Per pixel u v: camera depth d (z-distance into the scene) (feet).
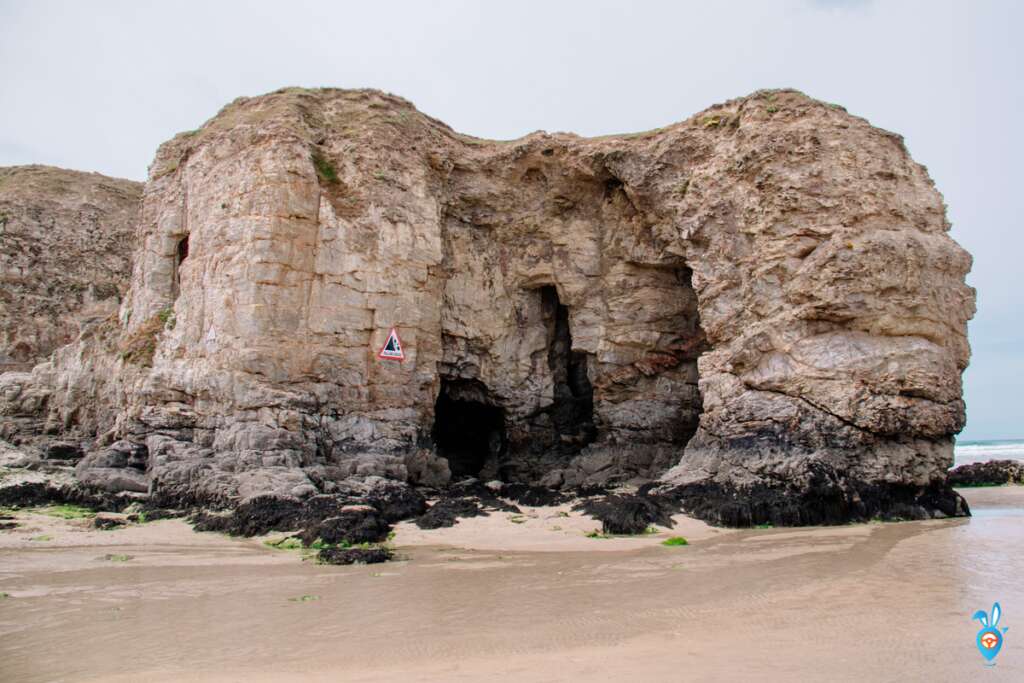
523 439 100.17
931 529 62.80
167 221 91.35
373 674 27.02
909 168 81.30
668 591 41.01
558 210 98.94
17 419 101.91
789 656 27.96
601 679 25.40
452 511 69.36
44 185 141.38
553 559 52.54
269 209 78.89
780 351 76.69
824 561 48.80
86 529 65.46
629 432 94.73
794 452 72.13
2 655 31.19
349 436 80.23
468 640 31.76
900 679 24.89
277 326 77.71
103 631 34.78
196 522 67.41
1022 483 122.72
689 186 86.58
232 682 26.66
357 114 91.40
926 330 75.05
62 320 129.80
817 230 76.95
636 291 95.71
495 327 98.17
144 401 81.66
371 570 49.21
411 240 87.45
